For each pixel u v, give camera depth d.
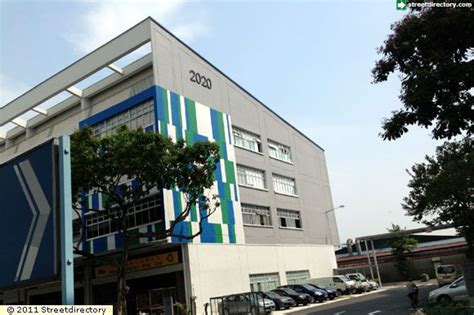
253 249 36.47
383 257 56.91
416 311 20.11
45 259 10.13
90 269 35.56
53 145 10.69
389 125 9.38
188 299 29.27
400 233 53.22
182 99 33.38
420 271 54.50
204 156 25.72
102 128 34.94
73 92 37.16
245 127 40.41
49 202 10.40
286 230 42.38
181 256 30.34
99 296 34.91
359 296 36.34
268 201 40.78
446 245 56.06
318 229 48.56
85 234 34.34
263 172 41.75
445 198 26.44
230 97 39.41
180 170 25.34
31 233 10.62
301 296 32.75
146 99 31.84
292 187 46.06
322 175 53.66
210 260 31.58
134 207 31.55
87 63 35.59
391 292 37.28
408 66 9.26
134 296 32.88
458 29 8.49
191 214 31.08
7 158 44.62
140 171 24.91
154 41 32.38
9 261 10.99
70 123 38.75
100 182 25.72
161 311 30.89
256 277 36.00
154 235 26.47
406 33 9.11
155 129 30.47
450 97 8.64
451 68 8.25
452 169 24.94
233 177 36.41
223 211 34.12
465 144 13.14
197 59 36.50
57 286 37.56
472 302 15.43
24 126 42.91
